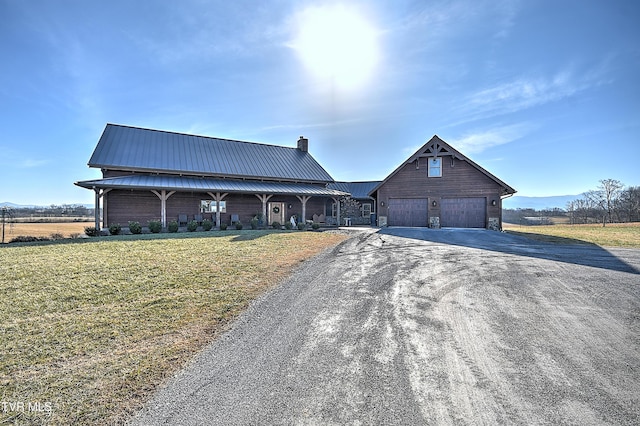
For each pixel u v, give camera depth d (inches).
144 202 752.3
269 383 123.5
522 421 100.4
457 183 842.2
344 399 112.6
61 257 343.9
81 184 600.4
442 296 234.2
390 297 231.5
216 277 275.3
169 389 119.8
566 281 274.5
